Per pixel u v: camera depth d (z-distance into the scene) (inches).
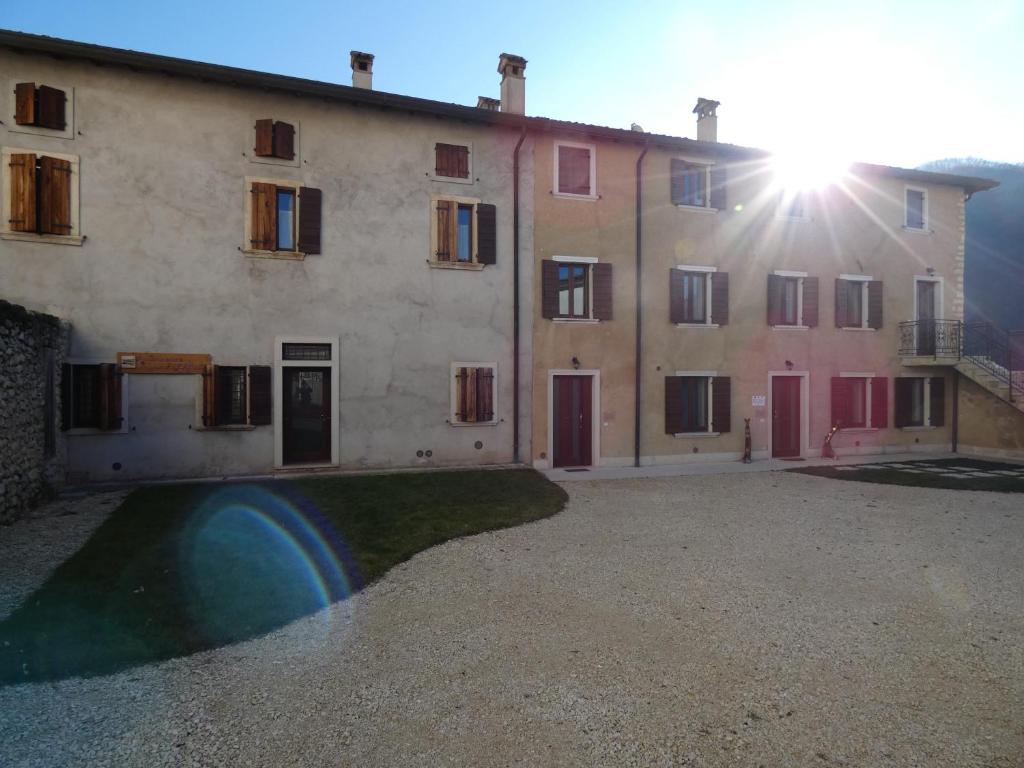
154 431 407.2
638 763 116.4
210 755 119.4
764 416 572.1
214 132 420.5
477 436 484.4
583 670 155.1
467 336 481.4
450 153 476.4
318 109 444.1
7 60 381.1
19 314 313.3
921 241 639.8
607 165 522.3
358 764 116.3
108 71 398.9
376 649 167.9
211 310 419.5
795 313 592.4
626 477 467.8
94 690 144.9
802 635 176.7
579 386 519.5
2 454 292.2
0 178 379.9
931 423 634.8
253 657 163.0
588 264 518.0
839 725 129.5
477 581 225.3
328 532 286.2
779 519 328.2
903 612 195.3
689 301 554.6
